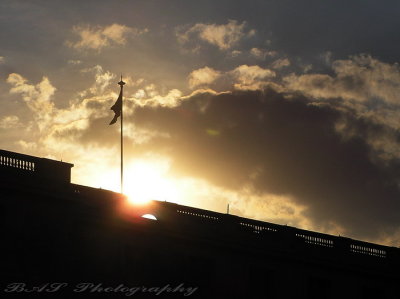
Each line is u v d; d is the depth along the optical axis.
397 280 86.50
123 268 70.75
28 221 67.31
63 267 67.94
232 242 77.19
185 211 75.38
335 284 82.88
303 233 81.75
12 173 67.06
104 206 70.88
